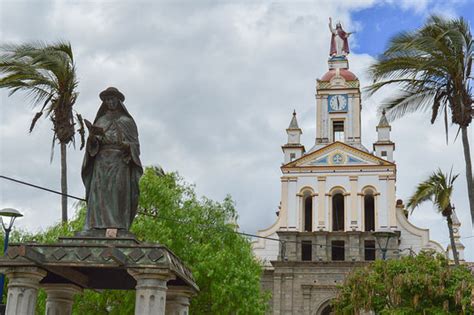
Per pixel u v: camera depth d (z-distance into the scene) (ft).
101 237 37.40
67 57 90.79
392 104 83.51
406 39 77.71
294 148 195.93
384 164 185.88
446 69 77.15
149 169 111.14
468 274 83.56
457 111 76.74
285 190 189.06
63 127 90.58
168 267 35.24
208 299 102.89
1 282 72.54
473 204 74.84
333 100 198.18
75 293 42.04
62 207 90.74
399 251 175.22
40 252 35.94
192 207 108.06
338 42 206.49
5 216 75.31
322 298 173.58
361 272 87.35
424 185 114.52
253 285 110.63
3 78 89.04
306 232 181.78
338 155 189.26
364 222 183.62
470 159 76.48
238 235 114.42
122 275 41.91
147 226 98.78
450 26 76.28
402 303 81.30
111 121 40.19
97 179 38.88
